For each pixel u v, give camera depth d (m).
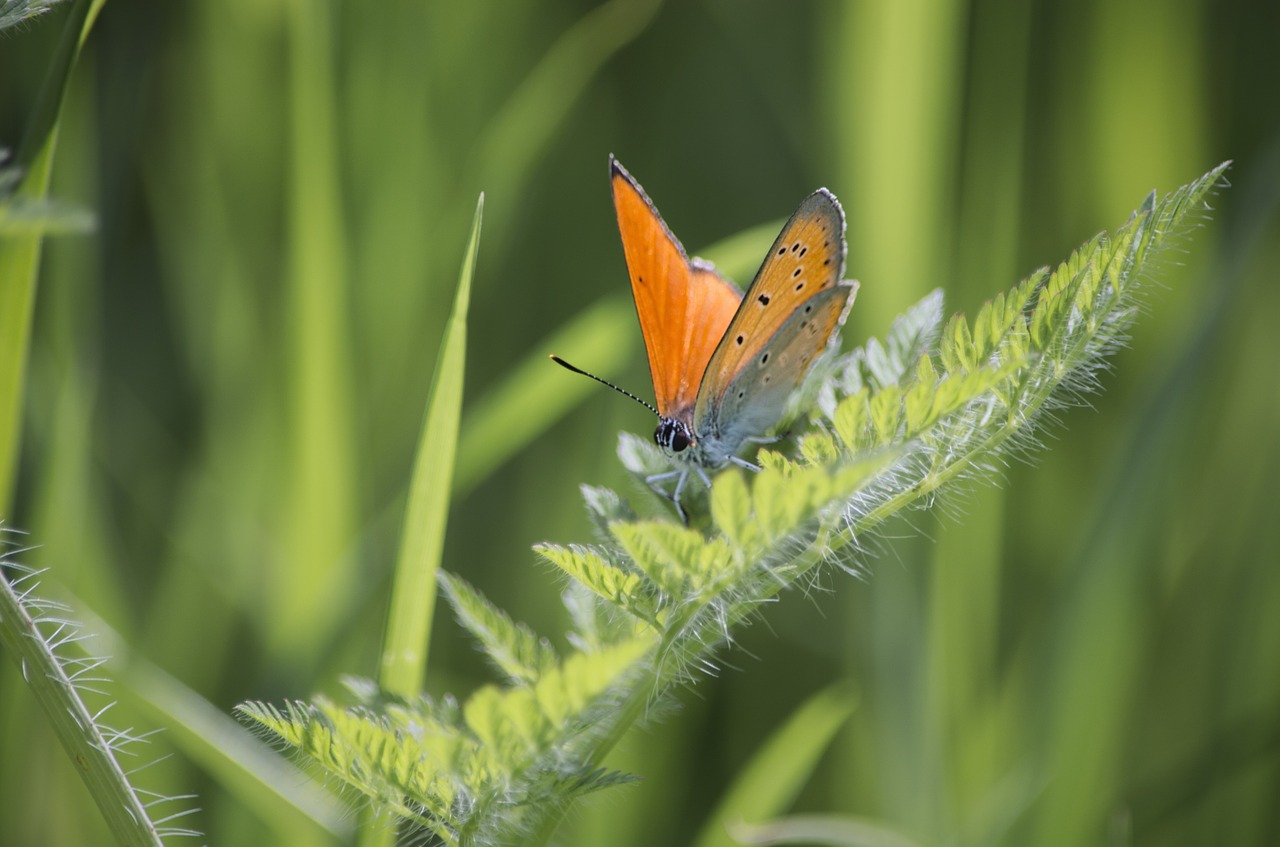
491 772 0.52
